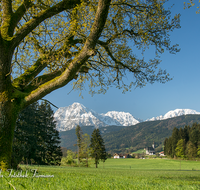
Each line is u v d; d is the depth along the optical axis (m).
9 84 6.93
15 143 33.22
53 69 8.52
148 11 8.43
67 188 3.99
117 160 130.88
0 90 6.73
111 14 9.65
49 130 49.59
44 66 8.39
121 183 5.65
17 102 7.02
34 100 7.07
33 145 37.97
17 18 7.57
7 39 6.89
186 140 129.62
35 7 8.45
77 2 7.74
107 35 10.16
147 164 95.81
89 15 9.11
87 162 65.44
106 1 5.68
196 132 118.81
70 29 8.21
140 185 5.38
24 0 7.87
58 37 8.41
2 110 6.68
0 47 6.63
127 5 8.46
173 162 102.31
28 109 37.97
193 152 113.06
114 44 10.40
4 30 7.10
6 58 6.82
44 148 46.03
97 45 10.52
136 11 8.98
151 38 8.98
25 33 7.22
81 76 11.87
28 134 36.38
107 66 10.53
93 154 63.84
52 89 6.76
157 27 9.04
